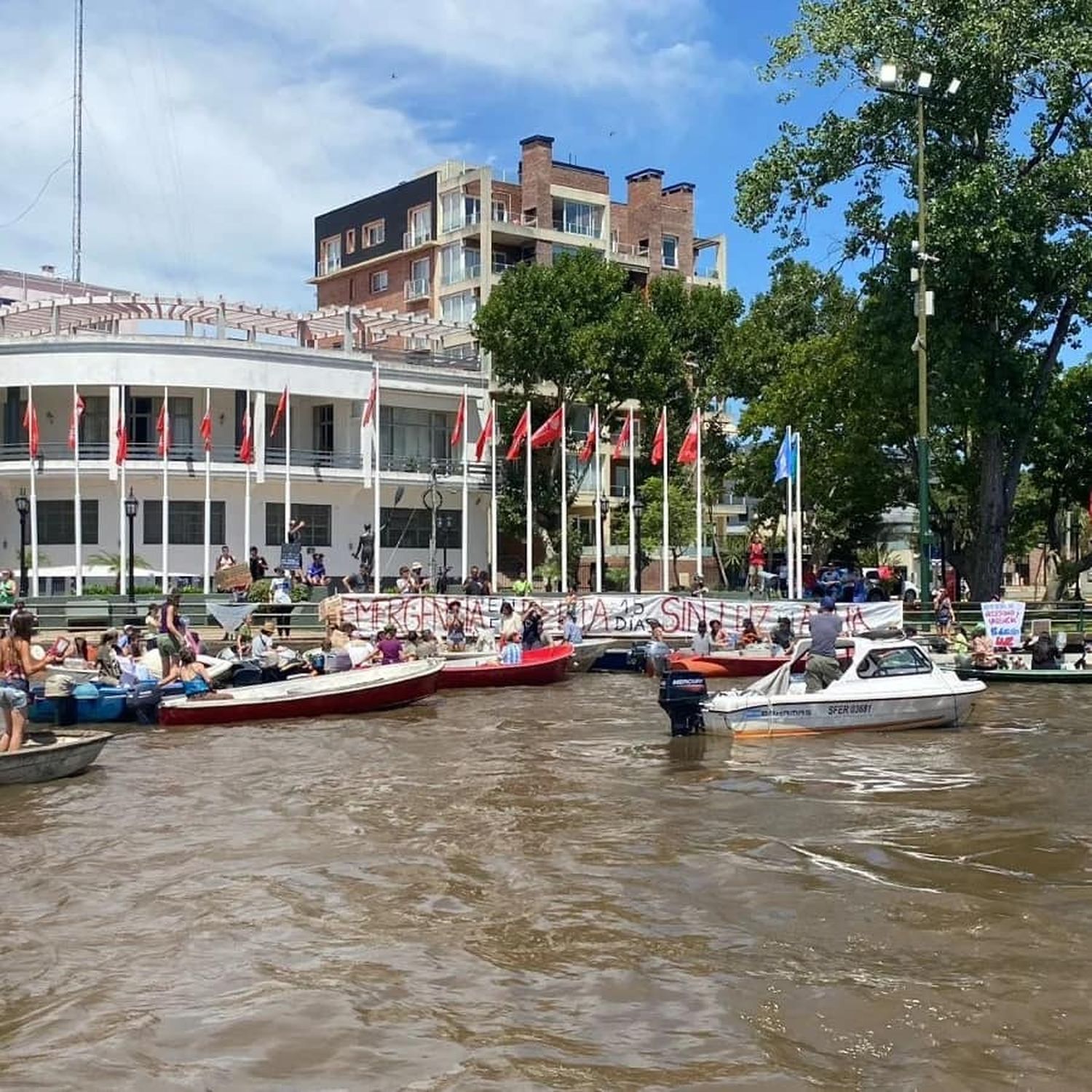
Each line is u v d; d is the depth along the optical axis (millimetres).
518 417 54750
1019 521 52219
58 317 48500
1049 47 34250
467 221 65000
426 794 15344
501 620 33281
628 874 11375
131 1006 8227
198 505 46969
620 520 60344
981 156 37062
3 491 46125
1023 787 15523
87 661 25375
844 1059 7227
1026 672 27625
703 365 58344
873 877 11203
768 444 49281
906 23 36250
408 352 54906
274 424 45000
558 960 9031
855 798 14875
